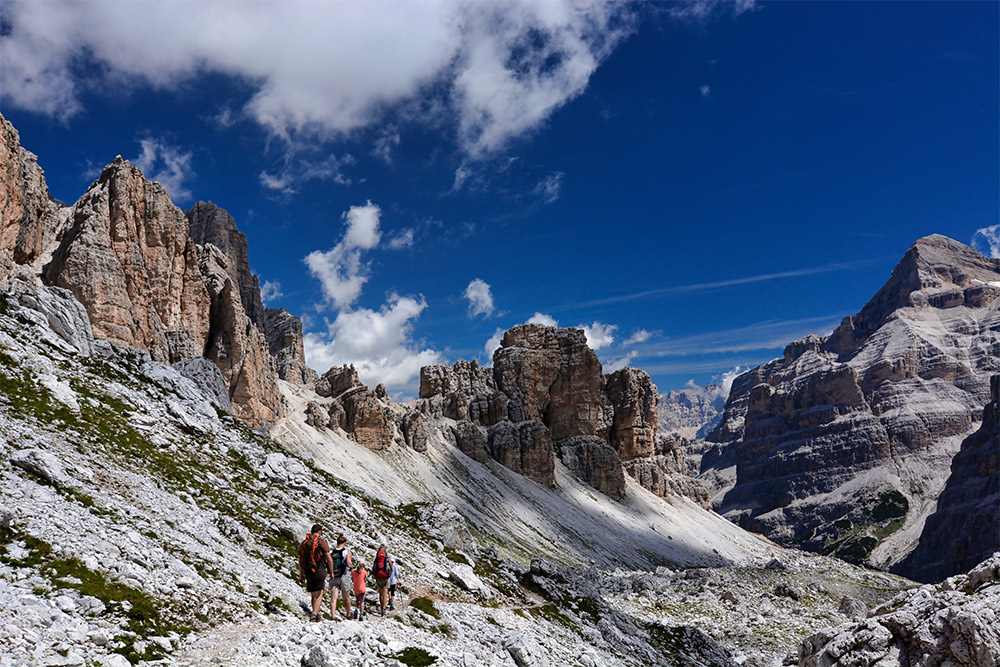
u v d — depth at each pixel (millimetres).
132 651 22203
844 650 36969
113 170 115125
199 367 96812
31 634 20219
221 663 23125
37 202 104938
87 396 48375
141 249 116688
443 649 33125
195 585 28875
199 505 40750
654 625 72562
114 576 26266
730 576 135000
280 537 43062
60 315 59875
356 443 168000
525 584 64250
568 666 42469
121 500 34594
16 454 32062
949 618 33938
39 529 26797
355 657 26844
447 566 54594
